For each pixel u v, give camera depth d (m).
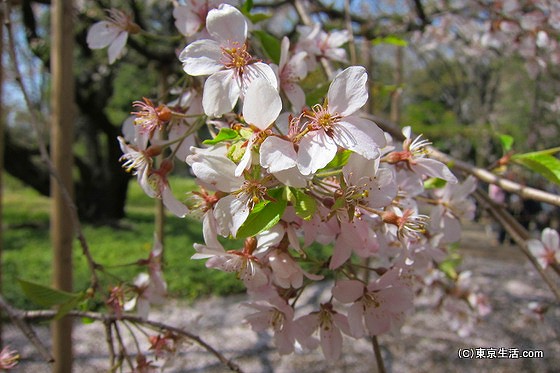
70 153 0.32
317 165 0.10
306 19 0.28
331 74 0.20
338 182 0.12
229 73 0.12
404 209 0.14
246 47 0.13
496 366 0.56
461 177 0.22
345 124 0.11
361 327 0.14
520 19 0.39
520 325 0.66
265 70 0.12
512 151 0.20
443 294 0.42
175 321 0.67
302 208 0.11
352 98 0.11
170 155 0.15
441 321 0.67
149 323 0.19
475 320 0.42
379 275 0.15
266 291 0.15
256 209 0.11
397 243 0.15
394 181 0.12
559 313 0.71
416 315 0.70
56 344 0.31
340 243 0.13
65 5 0.31
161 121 0.15
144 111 0.15
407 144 0.14
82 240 0.18
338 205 0.11
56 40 0.31
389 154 0.14
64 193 0.19
